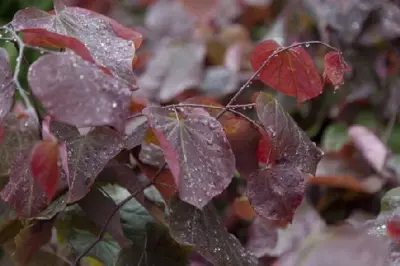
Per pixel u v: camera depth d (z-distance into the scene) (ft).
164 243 4.40
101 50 4.06
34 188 4.09
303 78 4.39
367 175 5.69
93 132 4.13
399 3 7.27
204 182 4.05
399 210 4.50
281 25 8.09
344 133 6.87
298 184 4.27
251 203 4.25
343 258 4.69
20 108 4.31
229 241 4.34
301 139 4.36
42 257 4.43
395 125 7.00
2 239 4.37
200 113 4.25
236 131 4.39
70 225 4.45
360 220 5.31
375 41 7.18
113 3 11.13
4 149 4.08
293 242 5.24
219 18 10.20
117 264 4.33
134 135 4.23
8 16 5.47
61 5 4.25
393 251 4.28
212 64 9.22
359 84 7.18
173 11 11.16
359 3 7.29
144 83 8.70
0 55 4.04
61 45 4.02
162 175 4.36
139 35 4.32
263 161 4.43
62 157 3.98
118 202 4.52
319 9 7.53
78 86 3.81
